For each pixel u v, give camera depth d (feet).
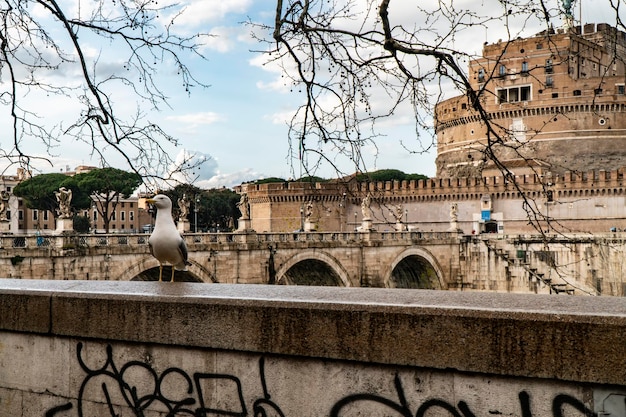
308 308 16.30
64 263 111.04
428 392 15.08
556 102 295.48
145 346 18.38
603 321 13.35
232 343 17.10
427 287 243.81
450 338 14.80
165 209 25.11
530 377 14.01
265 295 17.72
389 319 15.44
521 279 226.38
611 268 209.77
